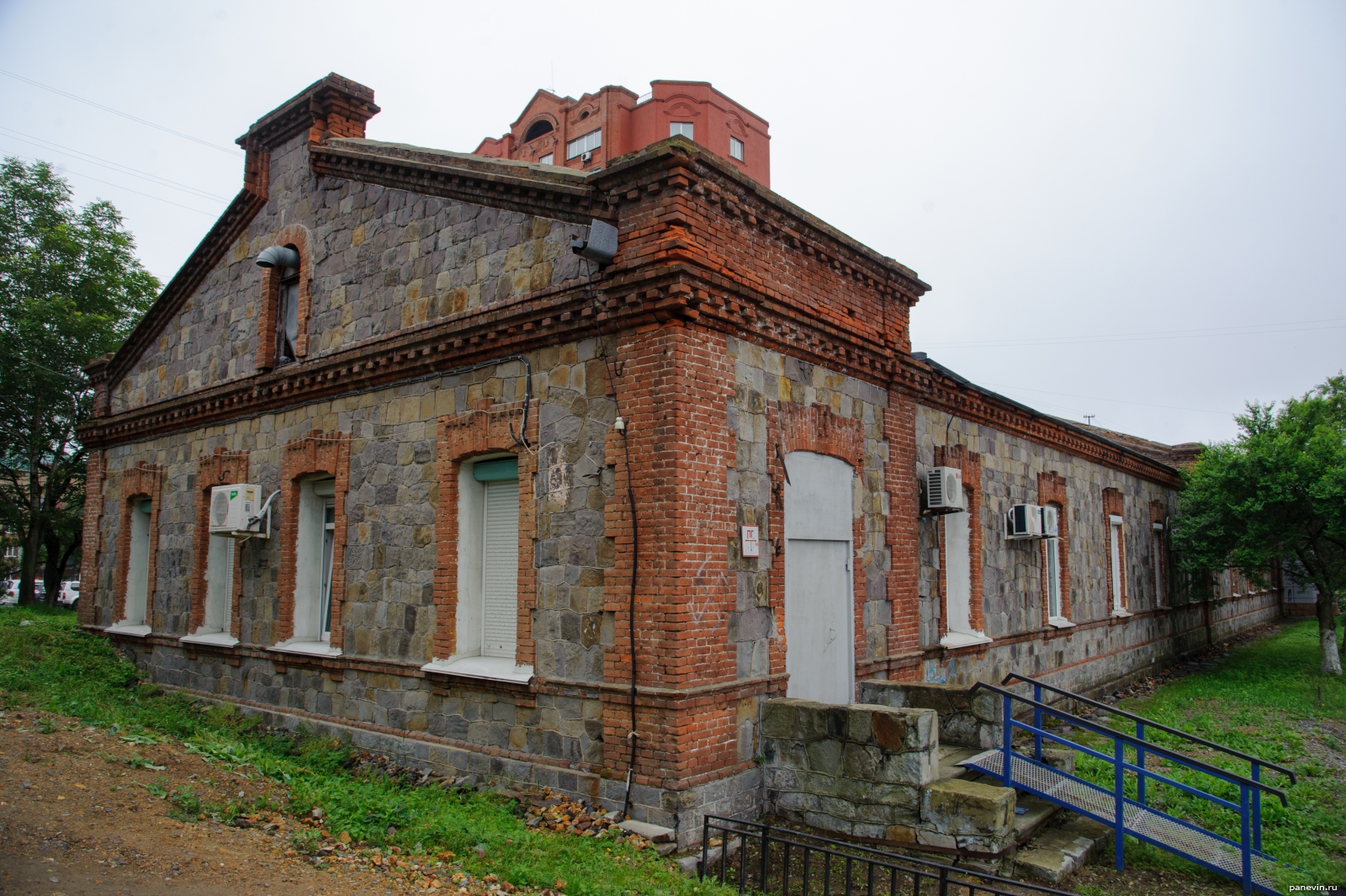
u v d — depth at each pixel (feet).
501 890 18.74
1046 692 49.93
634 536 25.57
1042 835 26.17
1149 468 71.72
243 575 41.34
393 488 34.04
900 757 24.71
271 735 36.91
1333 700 52.19
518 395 29.71
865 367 34.65
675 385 25.18
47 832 17.74
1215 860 23.76
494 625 31.37
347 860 19.26
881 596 34.94
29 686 36.83
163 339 50.47
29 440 98.22
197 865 17.47
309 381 38.09
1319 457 62.90
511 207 30.63
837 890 22.54
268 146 43.70
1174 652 74.54
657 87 134.00
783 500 29.22
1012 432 49.60
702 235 26.12
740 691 26.48
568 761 26.68
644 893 19.17
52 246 98.94
